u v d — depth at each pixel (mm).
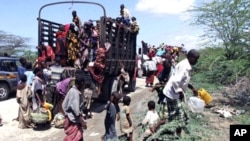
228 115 8305
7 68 13914
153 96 11711
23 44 32000
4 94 13672
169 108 6543
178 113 6512
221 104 9727
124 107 6973
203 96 7312
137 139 7070
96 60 10555
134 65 15266
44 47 11398
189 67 6242
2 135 8883
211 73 12461
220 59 11906
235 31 11336
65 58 11477
